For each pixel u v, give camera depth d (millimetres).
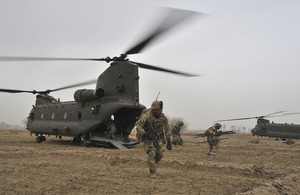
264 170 6391
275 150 12859
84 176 5480
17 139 19109
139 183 5008
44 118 17500
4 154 8625
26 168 6250
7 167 6277
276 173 6113
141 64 12641
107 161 7730
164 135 5727
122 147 12289
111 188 4594
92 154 8922
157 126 5648
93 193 4250
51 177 5336
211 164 7043
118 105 12539
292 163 8180
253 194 4188
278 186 4723
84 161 7719
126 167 6875
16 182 4781
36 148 11688
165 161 7598
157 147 5547
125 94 13016
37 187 4480
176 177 5664
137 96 12945
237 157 9828
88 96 13773
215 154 10328
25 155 8617
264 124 31891
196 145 16188
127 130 14344
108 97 13391
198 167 6879
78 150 10727
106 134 13523
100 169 6438
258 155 10523
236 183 5188
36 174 5598
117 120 14484
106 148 12781
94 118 13383
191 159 8906
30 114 19109
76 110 14750
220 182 5262
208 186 4918
